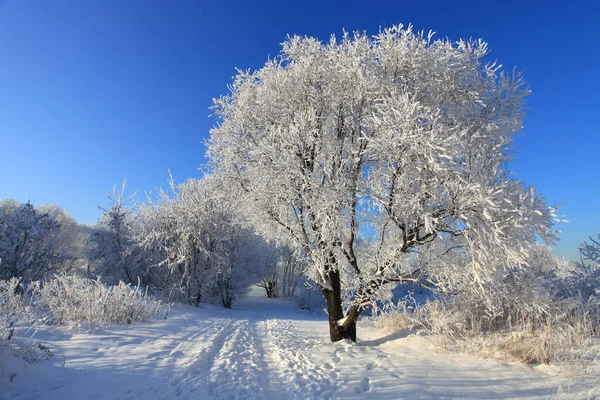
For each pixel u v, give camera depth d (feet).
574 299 20.11
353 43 25.94
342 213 23.59
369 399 13.09
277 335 31.30
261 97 27.61
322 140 25.05
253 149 27.14
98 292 27.50
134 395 13.42
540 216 17.28
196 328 32.19
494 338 20.06
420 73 23.41
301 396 13.67
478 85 23.49
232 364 18.93
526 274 22.07
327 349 22.66
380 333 31.12
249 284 93.50
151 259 59.93
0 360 13.43
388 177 20.75
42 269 45.06
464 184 17.76
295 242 26.02
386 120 19.07
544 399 12.28
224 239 64.59
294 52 28.71
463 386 14.11
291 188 23.91
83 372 15.38
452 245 21.90
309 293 94.02
